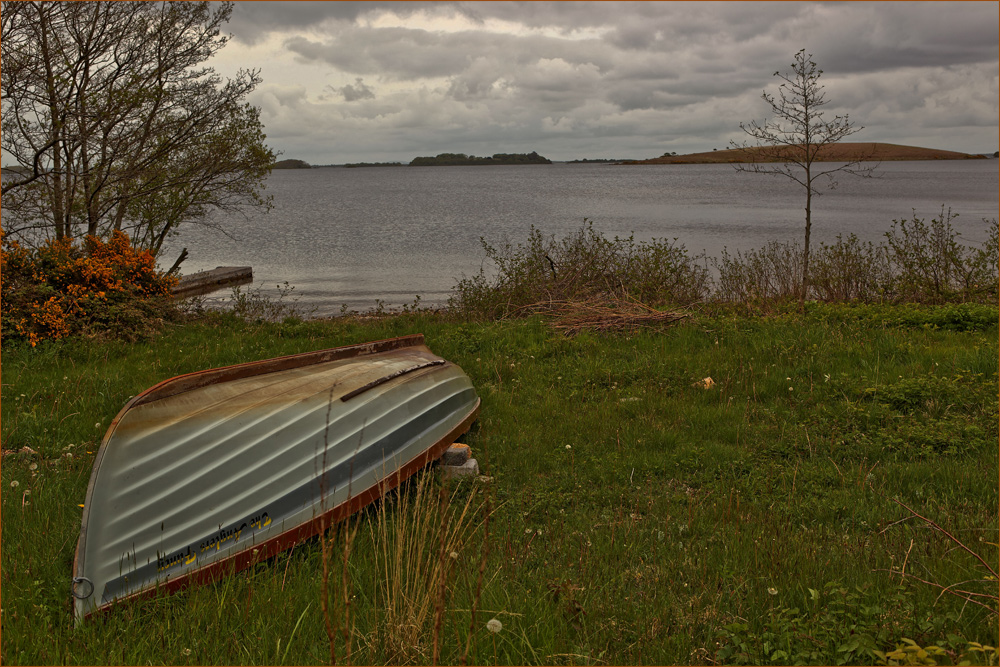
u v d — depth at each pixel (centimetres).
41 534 493
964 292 1448
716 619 398
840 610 390
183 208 1596
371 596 433
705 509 565
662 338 1102
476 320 1376
